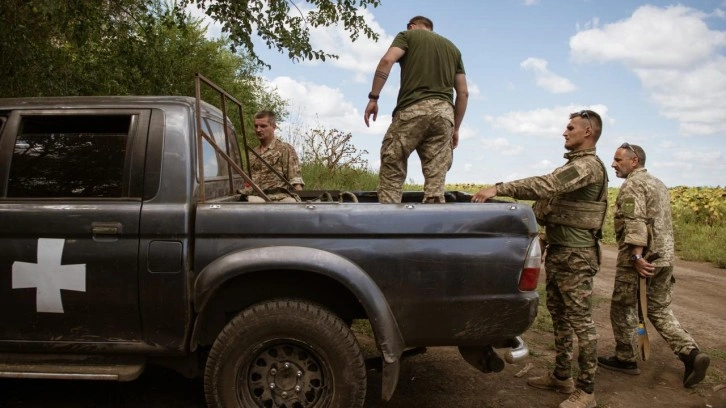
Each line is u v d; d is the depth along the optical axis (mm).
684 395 3996
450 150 3697
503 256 2965
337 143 12133
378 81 3594
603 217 3695
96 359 3037
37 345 3004
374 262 2936
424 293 2947
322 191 4789
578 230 3629
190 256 2973
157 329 2973
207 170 3648
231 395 2908
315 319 2895
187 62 11578
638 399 3900
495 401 3701
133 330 2980
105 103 3164
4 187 3074
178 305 2941
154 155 3041
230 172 4145
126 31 7992
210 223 2945
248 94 16484
